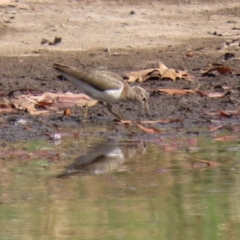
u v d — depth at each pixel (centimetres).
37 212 958
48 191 1038
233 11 2334
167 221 926
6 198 1012
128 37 2166
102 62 1970
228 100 1606
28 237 874
